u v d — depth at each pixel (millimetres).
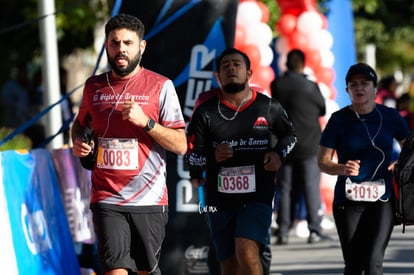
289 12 25562
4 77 37406
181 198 14047
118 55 10570
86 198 14773
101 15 31266
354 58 28797
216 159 11758
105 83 10789
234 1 14133
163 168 10898
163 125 10766
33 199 12883
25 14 33688
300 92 19812
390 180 11945
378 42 46938
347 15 28734
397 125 12094
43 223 13086
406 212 11594
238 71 11781
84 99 10977
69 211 14148
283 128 12117
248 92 12078
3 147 17312
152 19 13992
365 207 11922
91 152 10992
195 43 14031
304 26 24984
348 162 11680
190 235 14062
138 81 10758
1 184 11977
